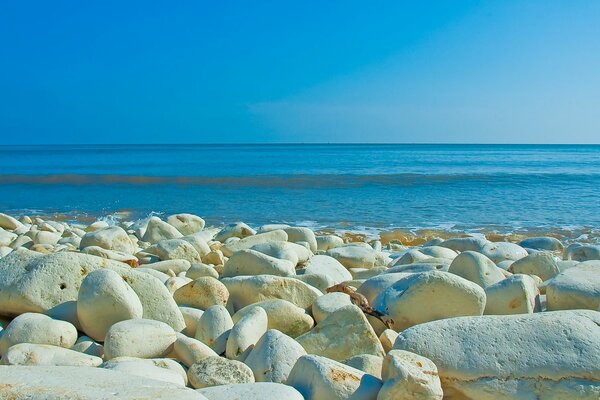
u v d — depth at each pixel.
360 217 17.53
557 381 3.85
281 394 3.54
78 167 47.91
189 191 25.56
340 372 3.83
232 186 27.88
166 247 8.72
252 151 118.81
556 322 4.11
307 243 10.05
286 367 4.26
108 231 9.12
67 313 5.39
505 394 3.88
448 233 14.58
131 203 21.44
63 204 21.42
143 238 11.14
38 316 5.02
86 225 16.06
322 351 4.81
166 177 33.81
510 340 4.05
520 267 7.60
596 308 5.59
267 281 6.26
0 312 5.70
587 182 29.44
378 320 5.52
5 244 10.31
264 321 5.14
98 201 22.16
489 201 21.34
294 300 6.25
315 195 23.52
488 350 4.02
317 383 3.78
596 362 3.86
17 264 5.92
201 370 4.15
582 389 3.80
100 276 5.20
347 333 4.87
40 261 5.76
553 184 28.42
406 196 22.98
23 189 27.12
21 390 3.17
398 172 38.72
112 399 3.07
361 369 4.29
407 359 3.82
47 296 5.54
